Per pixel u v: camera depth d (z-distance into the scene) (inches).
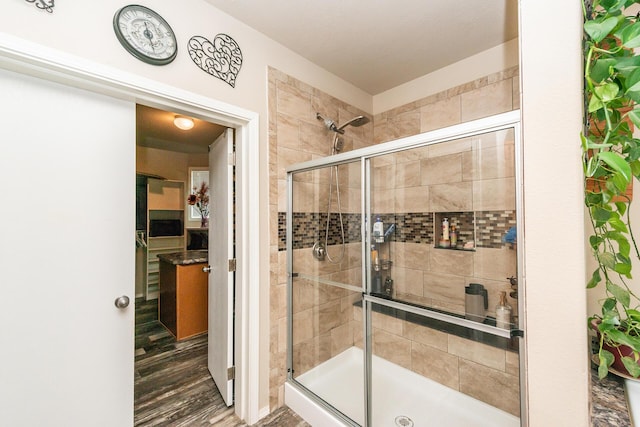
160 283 140.6
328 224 75.9
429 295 64.1
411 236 66.9
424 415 67.5
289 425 67.2
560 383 20.1
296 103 78.6
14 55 40.0
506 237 48.2
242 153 68.7
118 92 51.7
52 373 48.6
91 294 52.6
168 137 148.3
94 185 52.7
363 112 100.6
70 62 43.8
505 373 57.9
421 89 91.7
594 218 24.0
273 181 73.0
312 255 80.1
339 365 74.5
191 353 105.7
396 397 73.6
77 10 44.8
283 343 75.0
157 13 53.2
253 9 62.4
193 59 57.9
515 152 43.8
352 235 70.3
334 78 90.6
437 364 70.1
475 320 54.3
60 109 48.8
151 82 52.0
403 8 62.3
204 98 59.1
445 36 72.0
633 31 19.0
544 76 21.0
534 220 21.4
